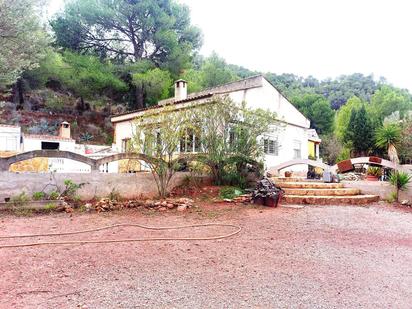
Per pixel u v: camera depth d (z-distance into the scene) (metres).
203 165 11.70
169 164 10.65
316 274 4.12
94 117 35.53
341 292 3.55
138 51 33.53
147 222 7.41
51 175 9.13
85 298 3.27
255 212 8.79
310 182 12.71
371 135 27.95
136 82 29.95
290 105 19.78
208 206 9.65
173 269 4.20
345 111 43.75
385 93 51.16
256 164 12.36
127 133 19.56
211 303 3.20
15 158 8.80
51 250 5.05
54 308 3.04
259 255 4.92
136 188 10.34
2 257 4.65
